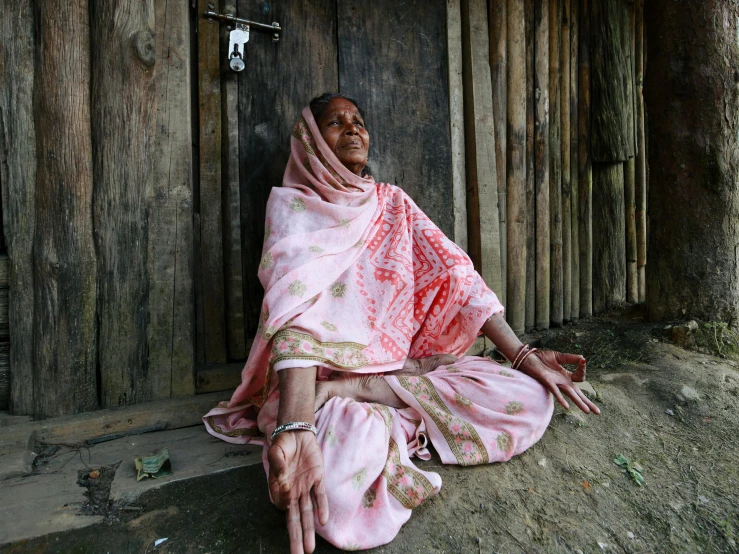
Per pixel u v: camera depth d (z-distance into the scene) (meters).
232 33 2.04
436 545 1.23
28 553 1.15
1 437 1.61
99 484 1.43
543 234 2.87
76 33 1.74
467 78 2.55
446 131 2.52
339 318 1.58
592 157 3.13
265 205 2.18
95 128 1.79
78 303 1.78
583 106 3.10
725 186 2.47
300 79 2.22
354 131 1.90
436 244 1.86
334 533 1.15
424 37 2.47
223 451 1.62
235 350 2.13
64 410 1.77
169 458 1.56
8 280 1.75
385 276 1.75
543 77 2.82
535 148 2.83
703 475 1.60
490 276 2.56
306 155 1.95
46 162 1.72
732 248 2.49
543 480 1.51
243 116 2.13
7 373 1.77
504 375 1.62
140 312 1.87
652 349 2.37
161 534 1.22
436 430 1.54
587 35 3.07
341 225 1.72
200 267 2.06
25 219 1.73
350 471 1.23
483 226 2.54
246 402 1.76
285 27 2.19
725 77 2.44
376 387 1.59
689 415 1.91
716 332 2.42
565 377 1.69
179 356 1.94
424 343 1.88
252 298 2.18
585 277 3.19
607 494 1.48
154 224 1.89
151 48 1.84
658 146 2.65
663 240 2.65
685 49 2.51
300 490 1.13
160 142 1.89
